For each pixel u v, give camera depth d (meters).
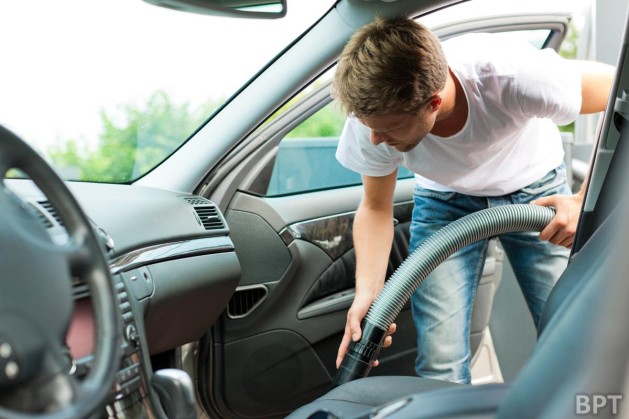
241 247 2.10
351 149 1.81
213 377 2.12
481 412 0.77
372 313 1.69
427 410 0.80
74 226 0.95
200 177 2.07
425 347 1.92
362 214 1.95
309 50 2.01
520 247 1.99
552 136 1.97
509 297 2.54
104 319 0.94
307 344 2.19
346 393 1.36
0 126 0.88
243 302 2.12
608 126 1.21
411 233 2.07
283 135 2.11
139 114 2.11
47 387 0.84
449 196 1.95
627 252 0.66
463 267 1.94
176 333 1.87
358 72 1.46
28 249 0.85
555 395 0.65
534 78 1.63
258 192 2.12
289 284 2.14
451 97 1.63
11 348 0.80
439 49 1.51
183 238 1.82
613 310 0.64
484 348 2.54
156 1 1.63
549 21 2.21
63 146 2.06
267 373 2.17
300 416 1.29
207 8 1.65
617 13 2.49
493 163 1.84
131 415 1.30
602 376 0.63
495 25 2.14
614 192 1.20
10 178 1.50
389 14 1.94
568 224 1.67
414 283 1.69
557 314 0.83
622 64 1.17
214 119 2.09
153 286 1.65
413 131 1.54
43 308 0.85
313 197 2.19
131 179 2.06
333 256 2.20
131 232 1.66
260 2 1.68
